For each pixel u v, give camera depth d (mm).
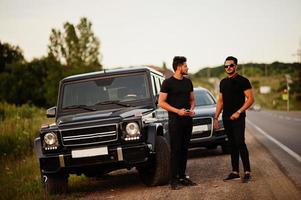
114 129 8719
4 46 101750
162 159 8945
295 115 46781
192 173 10352
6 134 18203
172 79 8906
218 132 13281
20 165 13664
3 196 9219
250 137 19469
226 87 9039
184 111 8688
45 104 72500
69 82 10188
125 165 8734
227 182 8828
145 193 8406
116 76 10125
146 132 8906
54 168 8727
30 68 74250
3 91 72125
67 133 8789
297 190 7617
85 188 9852
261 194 7445
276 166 10438
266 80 174250
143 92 9945
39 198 8609
